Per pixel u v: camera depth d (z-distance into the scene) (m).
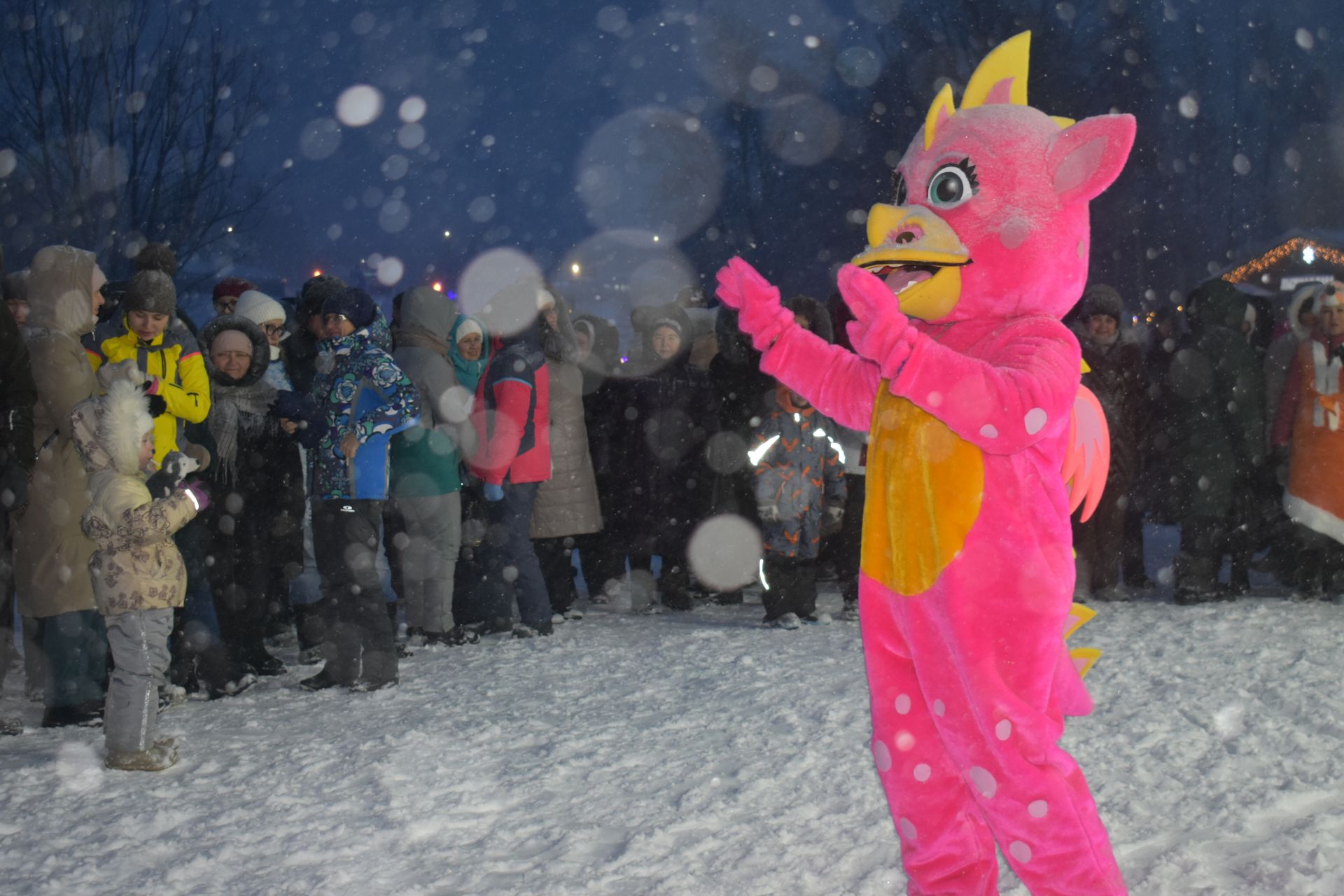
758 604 8.67
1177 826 3.56
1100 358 7.99
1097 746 4.38
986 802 2.60
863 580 2.80
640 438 8.34
